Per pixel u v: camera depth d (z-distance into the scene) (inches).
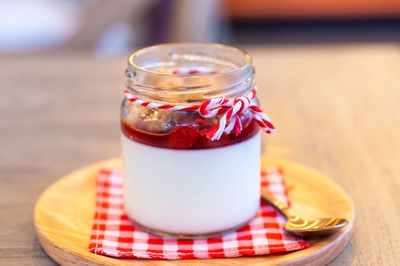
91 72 27.8
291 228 15.8
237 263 14.9
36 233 16.2
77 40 33.6
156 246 15.6
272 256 15.2
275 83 26.1
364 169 19.3
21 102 24.3
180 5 37.1
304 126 22.2
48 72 28.0
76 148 20.9
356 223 16.8
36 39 37.9
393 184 18.5
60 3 46.3
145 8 36.3
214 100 14.6
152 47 16.6
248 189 16.0
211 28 40.1
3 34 39.5
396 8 70.4
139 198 16.0
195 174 15.4
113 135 21.7
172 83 14.9
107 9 33.0
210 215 15.7
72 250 15.3
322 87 25.6
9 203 17.9
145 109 15.5
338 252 15.5
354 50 31.6
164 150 15.3
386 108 23.5
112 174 18.6
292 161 19.8
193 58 17.1
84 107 23.9
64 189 18.0
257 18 73.0
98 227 16.3
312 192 17.7
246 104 14.8
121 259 15.1
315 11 71.8
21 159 20.2
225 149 15.3
